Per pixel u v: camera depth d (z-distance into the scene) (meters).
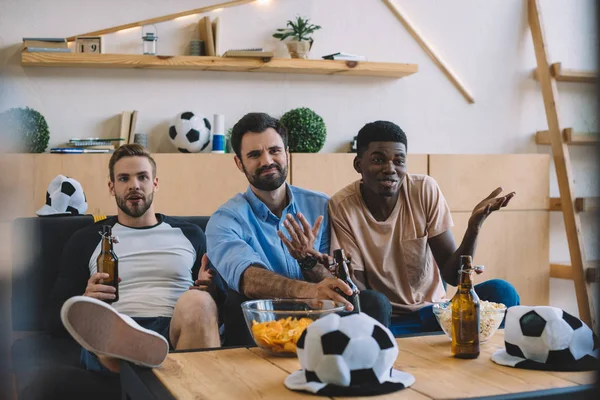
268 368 1.27
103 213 3.39
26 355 0.96
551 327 1.21
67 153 3.37
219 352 1.43
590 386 1.07
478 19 4.34
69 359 1.98
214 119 3.68
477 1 4.34
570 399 1.05
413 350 1.42
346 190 2.22
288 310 1.51
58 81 3.63
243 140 2.09
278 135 2.11
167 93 3.80
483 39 4.35
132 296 2.19
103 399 1.80
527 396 1.03
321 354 1.05
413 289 2.15
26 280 0.60
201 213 3.52
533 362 1.22
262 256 2.06
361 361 1.05
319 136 3.78
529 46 4.43
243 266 1.86
